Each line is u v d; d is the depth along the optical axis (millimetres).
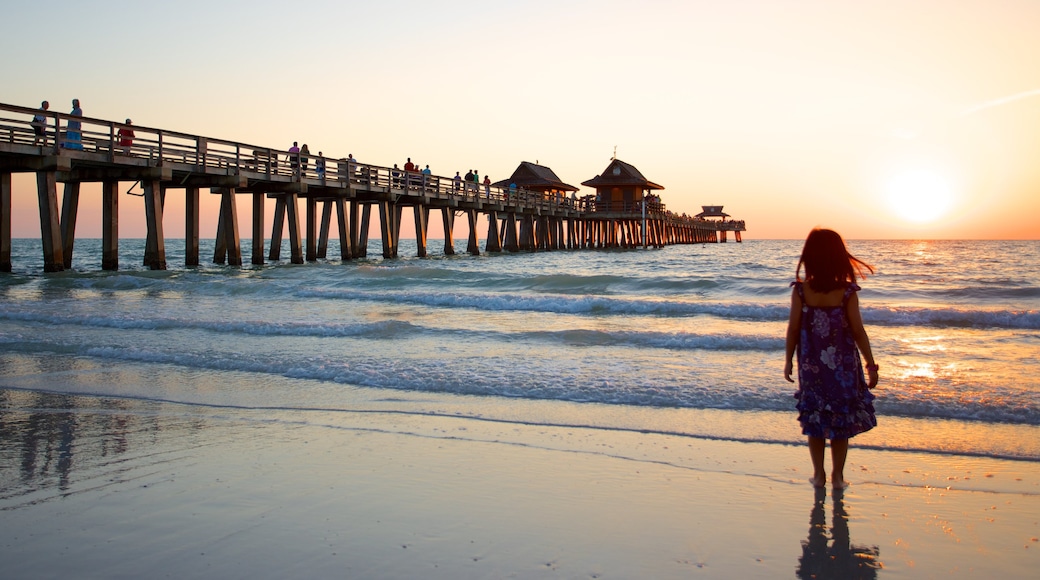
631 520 3871
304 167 27797
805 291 4375
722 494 4285
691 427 5762
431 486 4387
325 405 6551
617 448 5223
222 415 6207
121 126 20281
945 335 10492
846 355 4297
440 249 74875
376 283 19250
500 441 5395
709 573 3250
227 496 4184
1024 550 3516
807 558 3424
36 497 4180
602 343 9680
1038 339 10055
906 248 78250
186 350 9164
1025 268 32250
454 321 12070
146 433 5625
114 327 11430
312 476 4559
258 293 16672
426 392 7027
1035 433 5512
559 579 3164
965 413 6020
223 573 3195
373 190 31547
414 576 3176
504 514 3934
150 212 22062
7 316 12469
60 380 7676
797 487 4418
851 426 4258
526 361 8359
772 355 8773
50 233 19594
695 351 9062
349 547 3479
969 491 4344
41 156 18594
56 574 3184
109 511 3941
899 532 3736
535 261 38406
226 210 24984
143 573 3193
